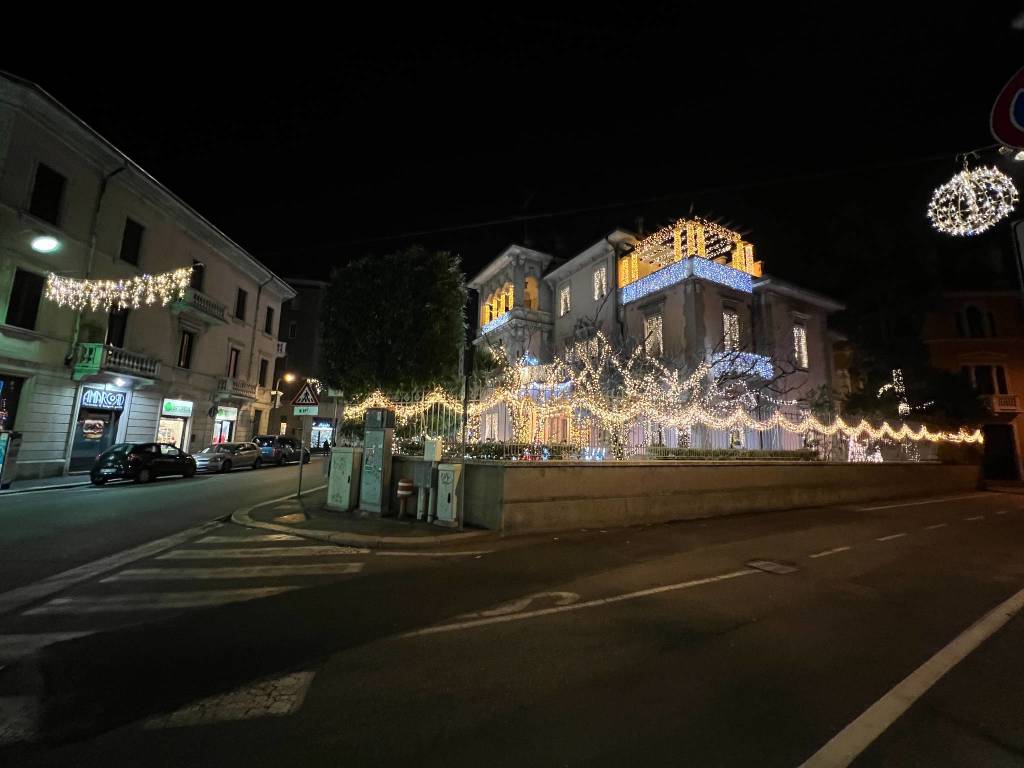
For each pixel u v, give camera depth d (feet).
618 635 15.34
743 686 12.21
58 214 58.70
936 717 10.98
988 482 86.69
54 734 9.84
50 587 19.53
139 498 43.55
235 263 93.04
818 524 37.63
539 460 33.12
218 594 18.85
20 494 45.32
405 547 26.91
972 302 98.73
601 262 80.53
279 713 10.71
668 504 37.63
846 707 11.32
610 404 46.37
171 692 11.57
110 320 67.41
